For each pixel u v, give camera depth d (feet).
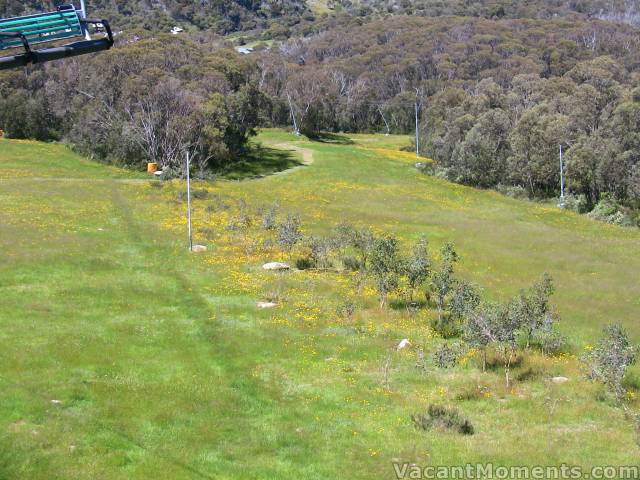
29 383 73.87
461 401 77.05
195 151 251.80
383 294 113.60
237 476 57.72
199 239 149.79
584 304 118.52
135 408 70.28
